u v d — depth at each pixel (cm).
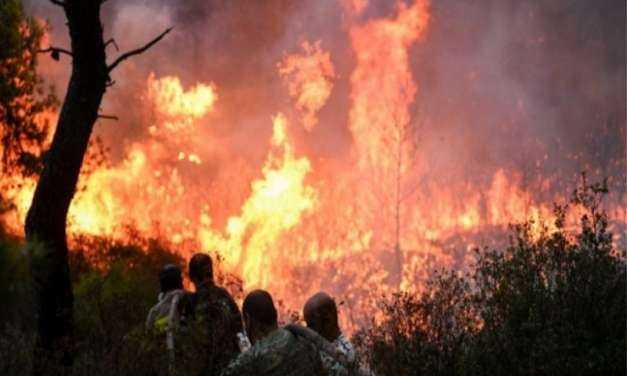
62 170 746
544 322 737
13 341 680
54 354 693
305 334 602
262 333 605
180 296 746
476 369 729
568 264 768
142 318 853
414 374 743
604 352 705
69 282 748
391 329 777
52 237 743
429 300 779
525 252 781
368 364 751
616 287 759
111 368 684
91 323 812
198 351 690
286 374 588
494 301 765
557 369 703
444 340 752
